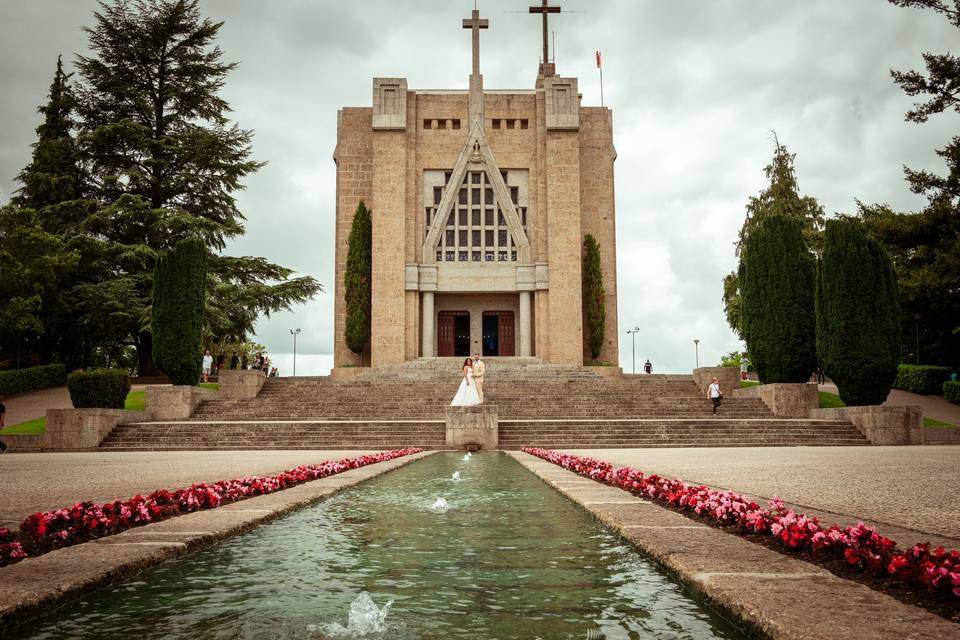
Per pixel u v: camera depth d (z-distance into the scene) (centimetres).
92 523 592
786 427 2395
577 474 1177
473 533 620
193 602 390
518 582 436
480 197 4206
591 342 4144
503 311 4284
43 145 4044
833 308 2564
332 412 2839
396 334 3975
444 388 3186
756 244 2998
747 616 330
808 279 2923
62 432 2253
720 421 2405
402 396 3066
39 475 1246
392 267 4031
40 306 3628
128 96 4150
